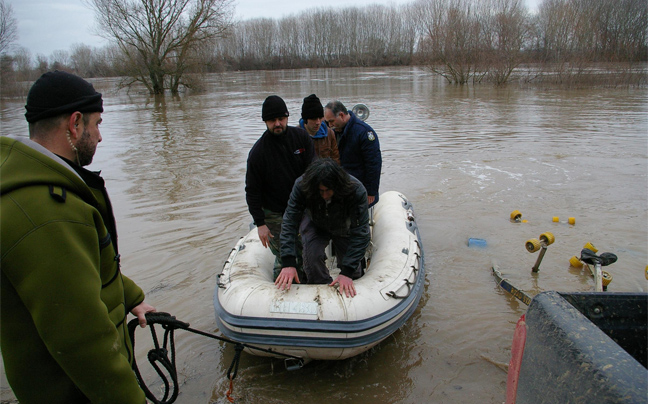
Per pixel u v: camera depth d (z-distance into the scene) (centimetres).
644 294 168
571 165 788
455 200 636
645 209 577
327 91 2467
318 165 277
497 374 296
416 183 716
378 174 434
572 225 536
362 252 295
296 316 275
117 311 162
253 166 331
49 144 147
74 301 130
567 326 142
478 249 482
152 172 816
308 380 295
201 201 648
